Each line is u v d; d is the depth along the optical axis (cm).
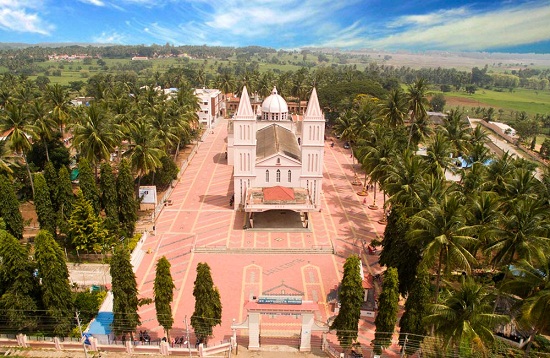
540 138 17650
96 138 7688
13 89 13888
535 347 4788
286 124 10631
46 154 9069
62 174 6788
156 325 5206
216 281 6150
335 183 10681
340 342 4622
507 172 6856
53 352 4719
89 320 5162
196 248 7056
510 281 4172
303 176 8500
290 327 5253
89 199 6894
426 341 4444
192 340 4912
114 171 10525
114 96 13338
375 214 8750
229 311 5475
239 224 8081
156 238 7444
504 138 16838
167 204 8988
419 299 4397
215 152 13488
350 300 4478
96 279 6041
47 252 4534
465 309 3772
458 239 4538
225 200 9338
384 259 5856
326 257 6938
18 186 8269
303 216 8494
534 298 3766
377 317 4453
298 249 7075
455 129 9431
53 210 6694
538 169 11881
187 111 12106
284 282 6159
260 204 7625
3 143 7662
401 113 9669
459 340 3731
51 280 4594
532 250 4734
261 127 10662
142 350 4734
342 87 17400
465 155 9031
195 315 4606
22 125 7781
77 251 6344
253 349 4825
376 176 8194
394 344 4884
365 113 11856
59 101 9900
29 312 4744
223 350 4762
